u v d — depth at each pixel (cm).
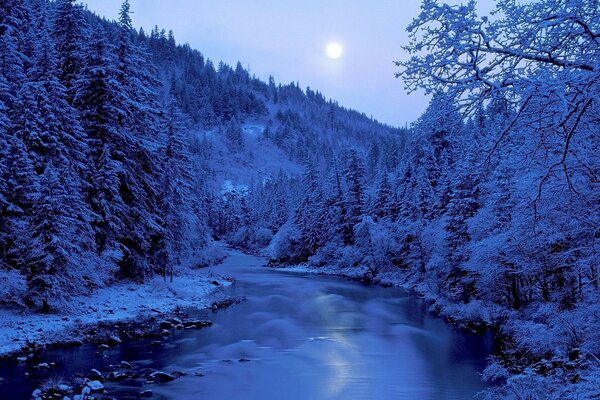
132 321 2359
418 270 4706
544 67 558
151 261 3556
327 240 7219
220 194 18712
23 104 2506
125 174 3059
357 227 5978
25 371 1536
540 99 553
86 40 3397
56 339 1883
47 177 2166
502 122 618
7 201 2247
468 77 559
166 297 3067
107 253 2816
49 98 2653
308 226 7619
